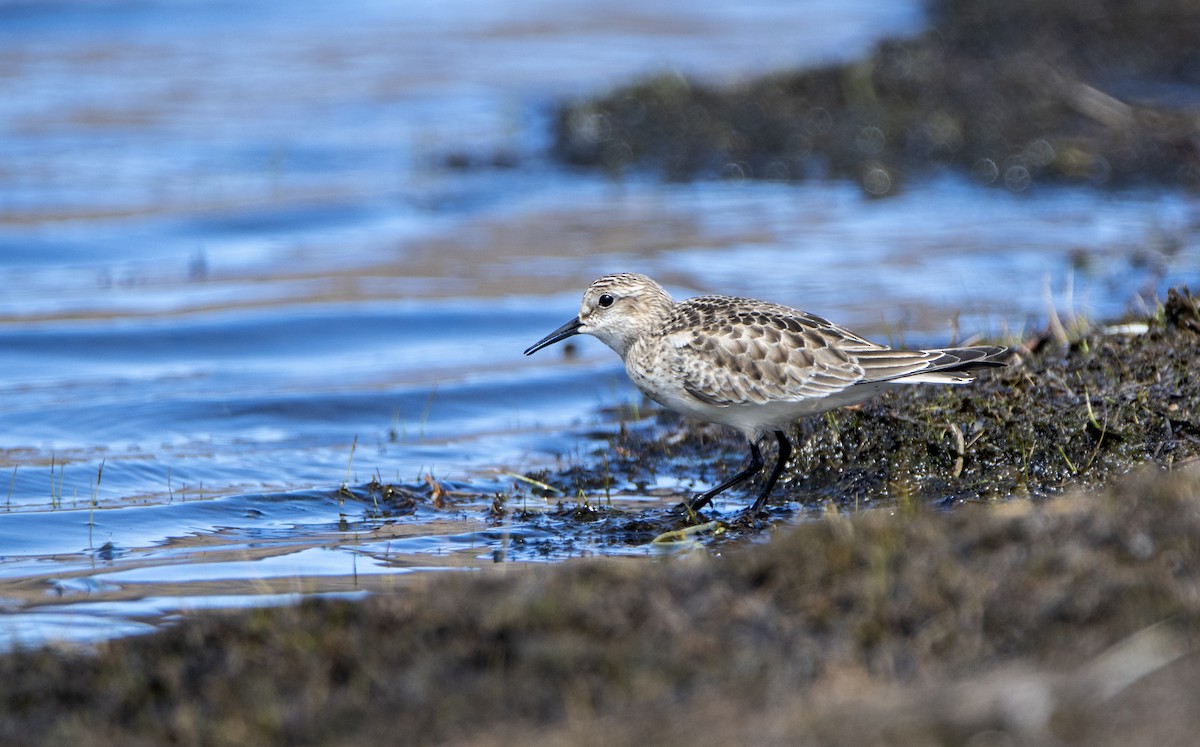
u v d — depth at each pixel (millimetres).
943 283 19359
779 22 37094
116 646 8359
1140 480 8742
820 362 11336
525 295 20109
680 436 14148
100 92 30391
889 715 6461
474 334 19125
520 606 7902
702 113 27500
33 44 33844
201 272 21516
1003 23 32031
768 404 11500
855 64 28969
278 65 33000
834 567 7973
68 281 21109
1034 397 12227
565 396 16531
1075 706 6344
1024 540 7980
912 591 7570
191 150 27172
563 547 11266
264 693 7465
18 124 28109
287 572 10742
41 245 22406
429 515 12359
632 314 12625
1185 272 18406
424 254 22094
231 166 26391
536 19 37875
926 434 12102
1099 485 11047
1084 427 11641
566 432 15016
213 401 16172
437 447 14625
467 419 15750
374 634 7941
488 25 37188
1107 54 29625
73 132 27906
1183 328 12984
